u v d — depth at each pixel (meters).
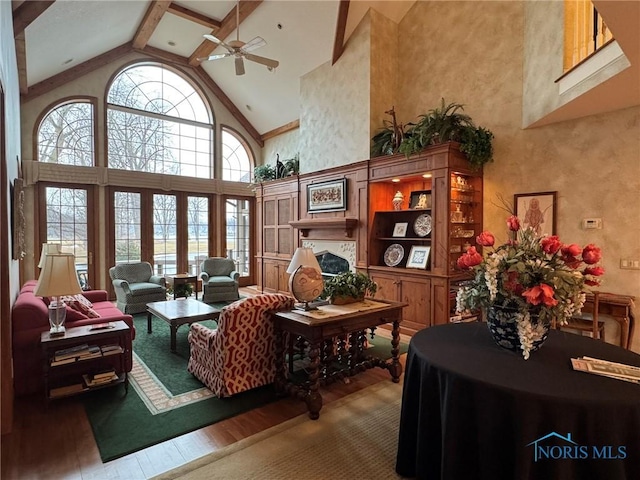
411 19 5.64
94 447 2.29
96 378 2.95
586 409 1.39
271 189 7.51
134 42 6.98
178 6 6.10
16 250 3.63
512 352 1.92
